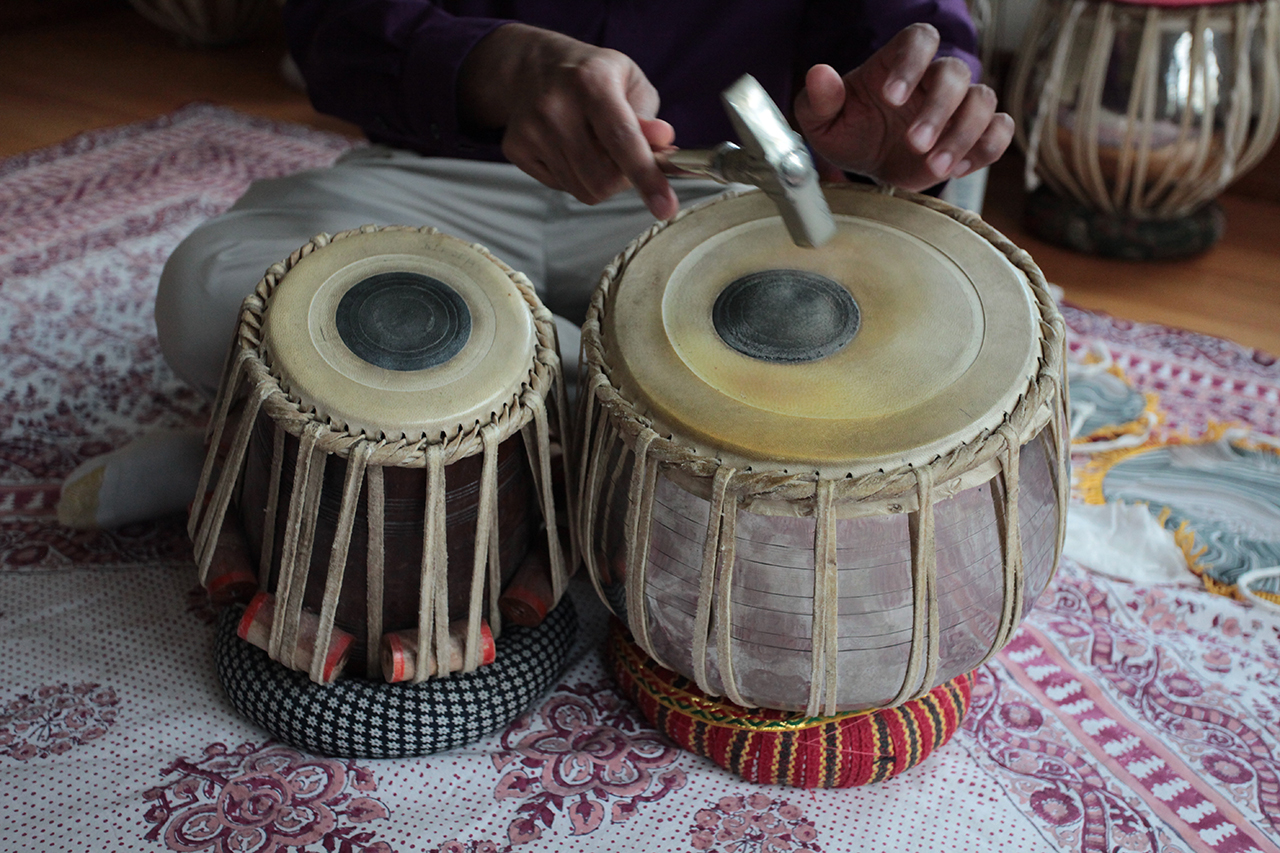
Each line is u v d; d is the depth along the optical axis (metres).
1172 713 1.26
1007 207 2.60
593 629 1.38
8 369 1.82
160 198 2.41
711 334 1.00
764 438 0.91
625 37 1.41
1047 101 2.23
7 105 2.95
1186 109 2.12
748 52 1.45
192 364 1.30
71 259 2.16
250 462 1.11
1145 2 2.08
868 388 0.94
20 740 1.17
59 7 3.56
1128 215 2.35
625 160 0.96
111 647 1.31
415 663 1.10
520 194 1.47
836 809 1.13
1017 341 0.97
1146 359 1.94
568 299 1.56
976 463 0.91
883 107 1.09
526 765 1.17
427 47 1.18
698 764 1.18
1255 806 1.14
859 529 0.91
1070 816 1.12
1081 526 1.52
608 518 1.04
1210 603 1.42
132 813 1.09
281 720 1.14
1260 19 2.08
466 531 1.07
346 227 1.34
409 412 0.99
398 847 1.07
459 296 1.08
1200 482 1.62
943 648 0.99
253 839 1.07
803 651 0.97
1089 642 1.36
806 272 1.04
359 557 1.06
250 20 3.41
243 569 1.16
